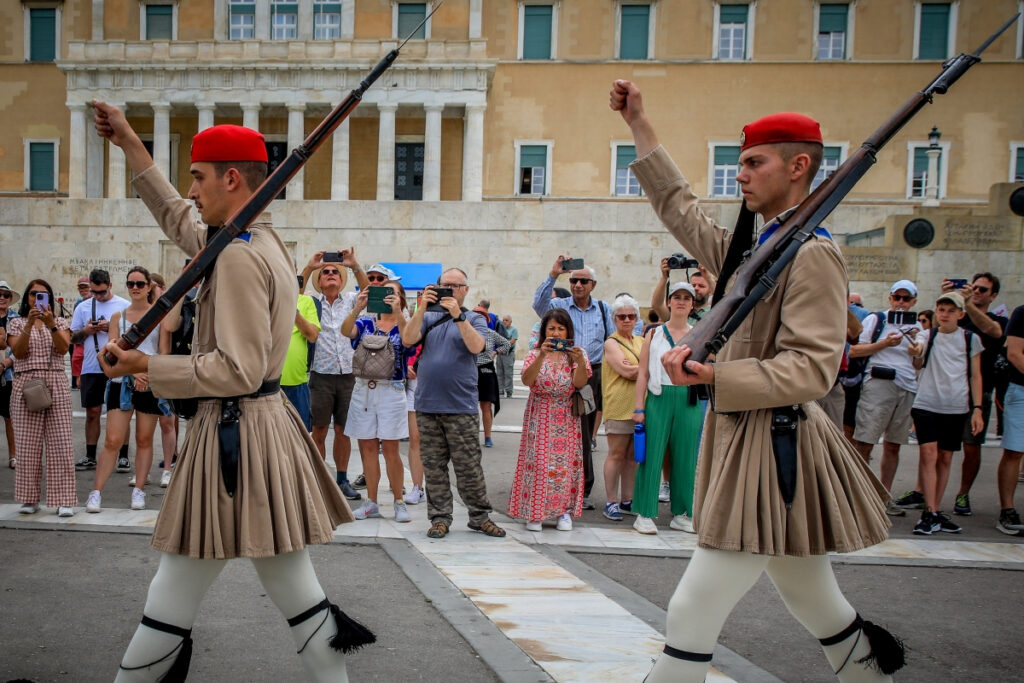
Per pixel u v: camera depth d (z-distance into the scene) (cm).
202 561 293
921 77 3772
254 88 3556
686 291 738
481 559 615
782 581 301
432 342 686
